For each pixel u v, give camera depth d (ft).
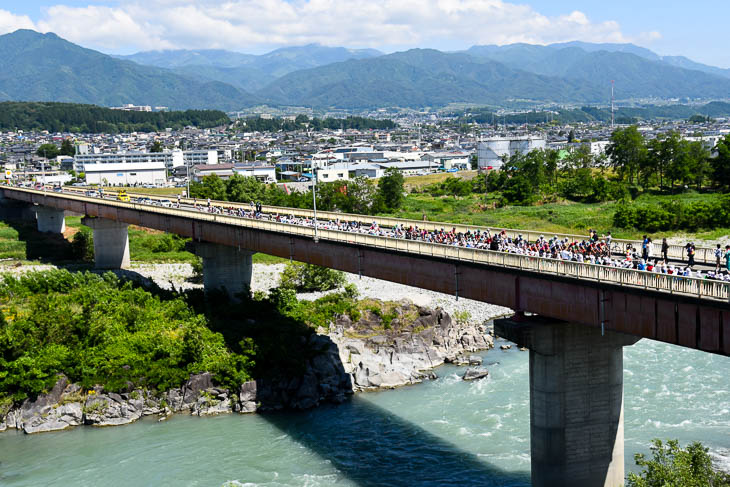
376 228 311.88
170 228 425.28
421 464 235.20
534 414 207.51
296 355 308.81
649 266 184.24
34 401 281.54
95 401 282.56
